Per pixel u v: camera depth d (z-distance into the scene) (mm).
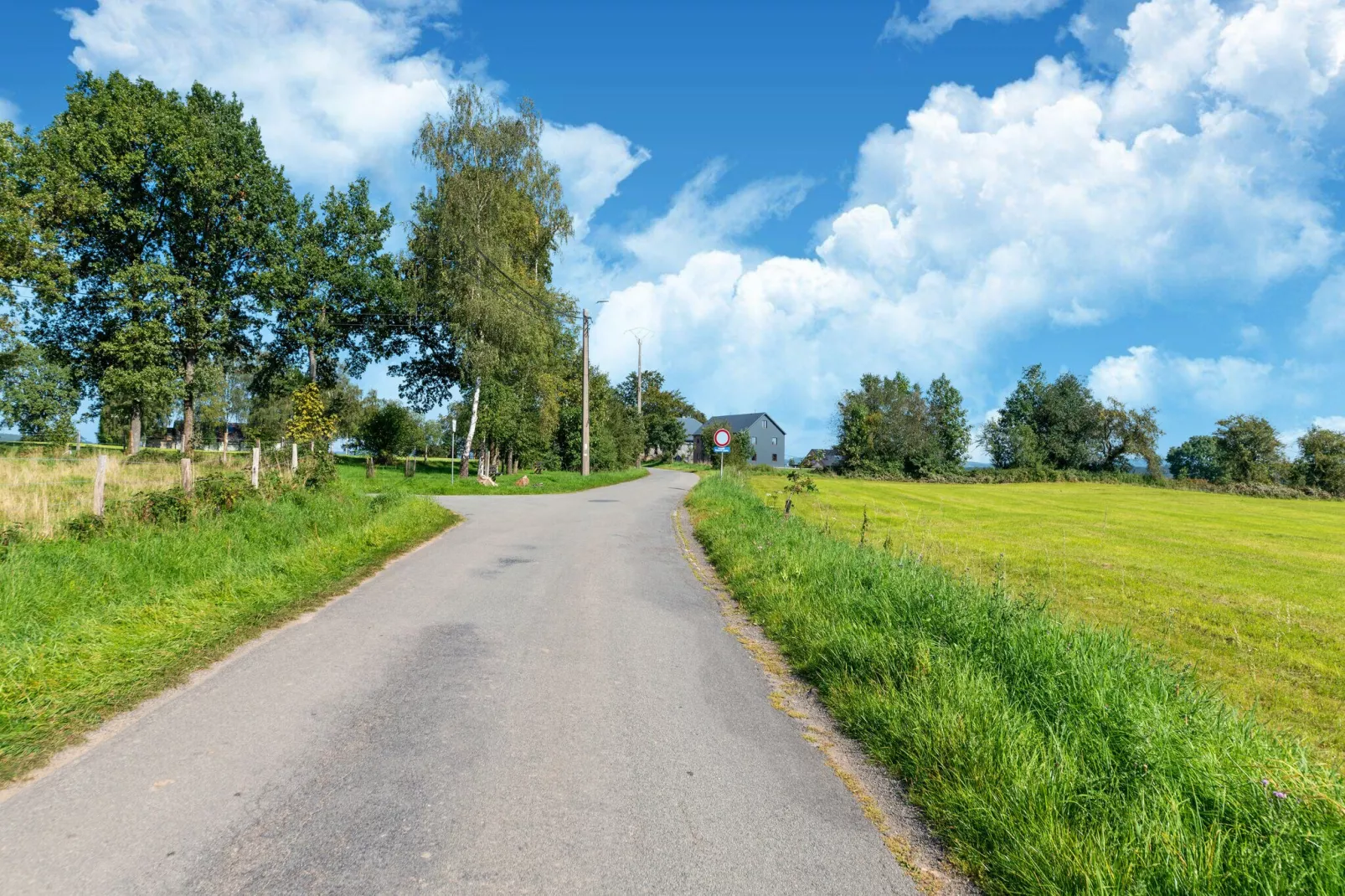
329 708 4648
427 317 38250
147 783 3562
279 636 6371
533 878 2811
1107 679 4488
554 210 33875
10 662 4996
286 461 17359
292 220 38281
